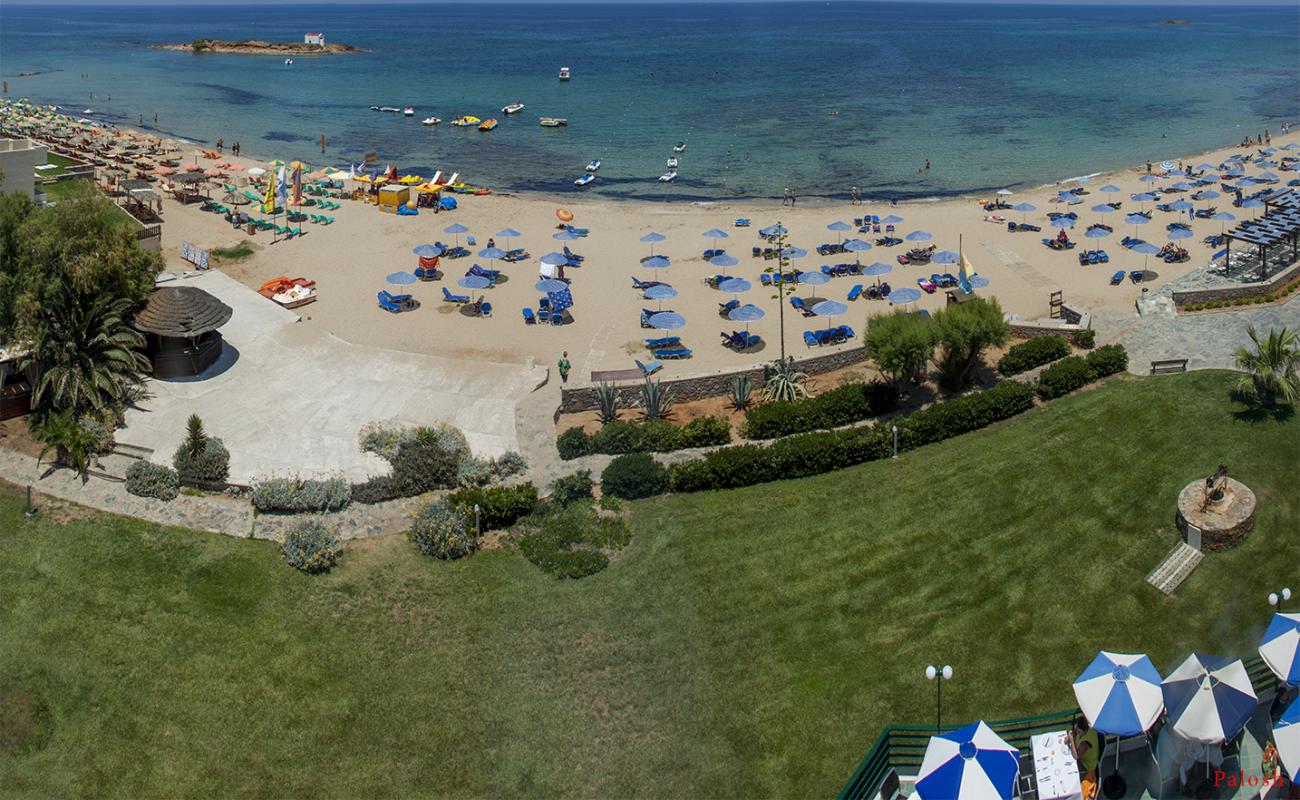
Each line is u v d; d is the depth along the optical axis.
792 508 38.53
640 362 55.22
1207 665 26.12
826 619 32.25
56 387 43.38
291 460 42.56
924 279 69.25
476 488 38.94
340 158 116.50
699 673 30.08
